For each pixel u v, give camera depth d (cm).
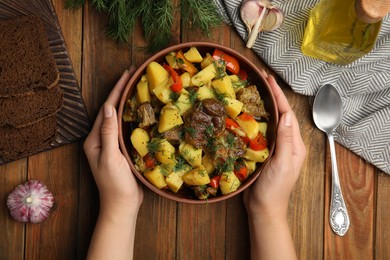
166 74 66
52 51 72
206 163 67
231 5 73
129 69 74
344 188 78
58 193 74
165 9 67
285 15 74
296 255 77
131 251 72
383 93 76
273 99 68
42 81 69
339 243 78
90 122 74
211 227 77
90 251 70
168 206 76
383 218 78
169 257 77
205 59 68
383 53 74
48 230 75
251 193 74
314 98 76
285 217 74
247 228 77
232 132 66
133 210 72
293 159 74
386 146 76
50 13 72
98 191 75
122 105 66
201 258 77
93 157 70
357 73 75
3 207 74
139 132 66
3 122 69
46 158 74
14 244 74
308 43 72
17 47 69
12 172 74
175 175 66
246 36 74
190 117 64
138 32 74
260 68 76
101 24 74
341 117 76
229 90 67
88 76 74
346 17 67
